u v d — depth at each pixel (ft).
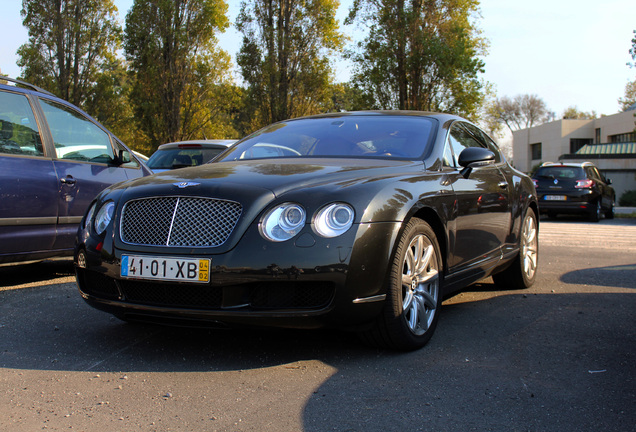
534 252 17.20
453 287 12.10
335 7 91.76
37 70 116.47
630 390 8.57
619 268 20.33
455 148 13.46
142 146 115.24
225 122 108.78
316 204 9.20
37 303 13.99
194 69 97.66
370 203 9.48
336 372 9.32
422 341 10.57
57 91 115.96
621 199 99.55
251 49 91.97
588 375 9.21
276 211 9.20
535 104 240.94
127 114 119.03
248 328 9.26
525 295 15.60
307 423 7.41
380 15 76.79
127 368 9.51
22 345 10.71
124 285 9.86
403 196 10.11
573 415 7.68
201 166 11.73
